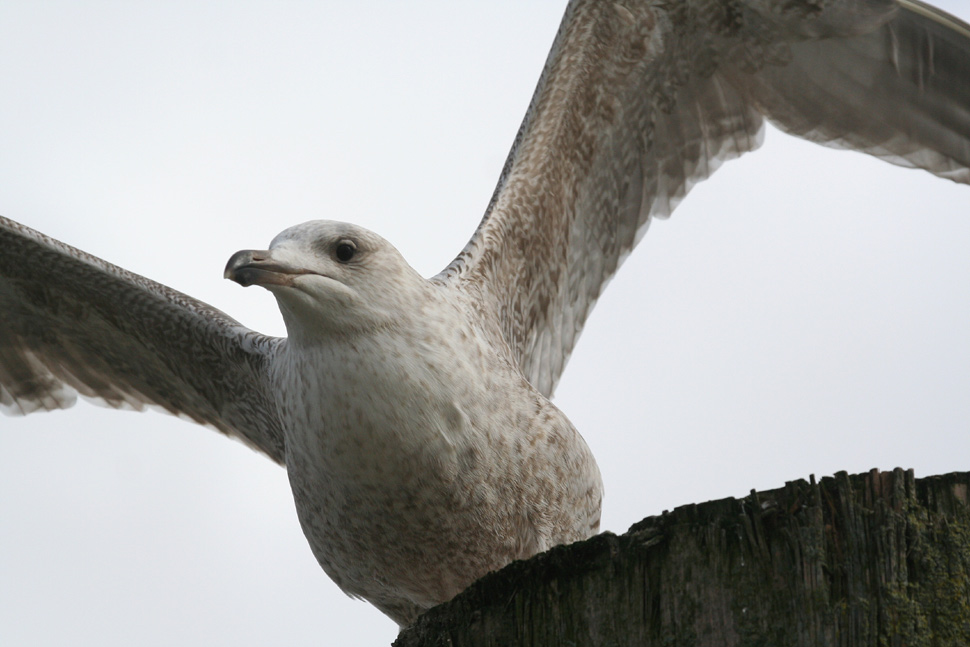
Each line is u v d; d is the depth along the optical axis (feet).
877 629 20.80
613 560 22.81
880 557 21.20
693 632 21.74
